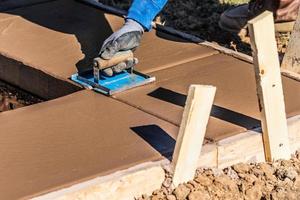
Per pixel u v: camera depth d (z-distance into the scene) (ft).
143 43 22.57
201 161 17.35
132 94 19.66
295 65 21.24
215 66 21.33
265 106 17.71
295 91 20.26
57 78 20.54
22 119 18.43
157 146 17.43
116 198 16.29
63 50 22.00
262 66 17.43
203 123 16.67
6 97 21.99
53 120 18.42
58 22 23.81
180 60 21.61
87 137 17.71
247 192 17.07
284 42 25.40
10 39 22.58
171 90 19.92
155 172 16.65
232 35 26.09
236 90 20.06
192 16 27.61
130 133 17.92
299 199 17.06
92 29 23.41
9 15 24.13
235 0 28.91
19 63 21.39
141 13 19.51
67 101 19.30
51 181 16.07
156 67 21.12
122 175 16.29
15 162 16.72
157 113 18.81
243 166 17.83
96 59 19.57
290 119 18.85
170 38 22.95
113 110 18.90
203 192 16.74
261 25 17.22
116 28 23.61
